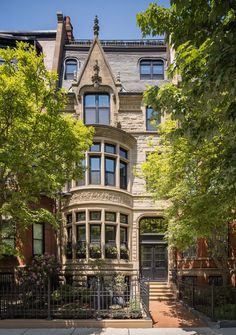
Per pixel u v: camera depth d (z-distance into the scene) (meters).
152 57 24.56
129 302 13.34
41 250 19.97
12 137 12.02
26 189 13.16
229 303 13.96
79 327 11.88
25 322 11.99
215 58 5.34
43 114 12.20
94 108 22.09
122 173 21.36
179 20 7.30
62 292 13.80
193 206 12.04
